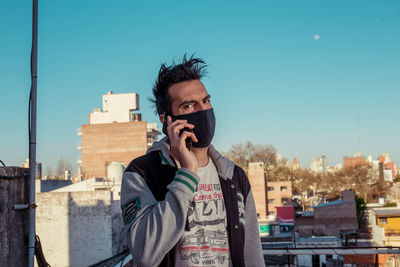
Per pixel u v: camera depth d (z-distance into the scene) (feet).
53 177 186.29
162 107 5.33
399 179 335.88
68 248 55.01
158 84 5.30
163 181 4.99
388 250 24.50
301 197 280.92
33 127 18.92
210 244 4.85
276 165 274.57
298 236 127.03
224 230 5.06
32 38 19.80
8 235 14.48
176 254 4.69
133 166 5.08
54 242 55.26
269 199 198.29
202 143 5.08
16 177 14.90
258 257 5.63
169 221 4.38
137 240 4.43
